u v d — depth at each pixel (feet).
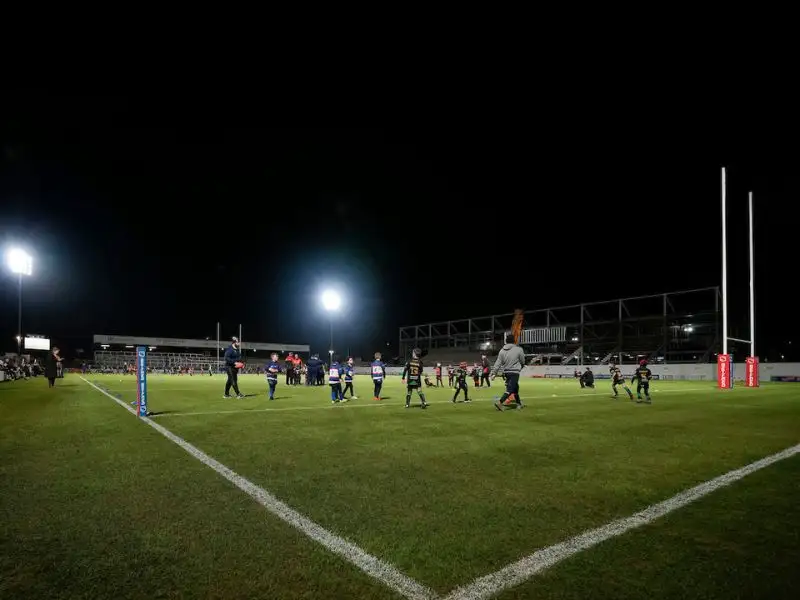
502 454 20.12
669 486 15.14
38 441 22.48
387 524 11.61
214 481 15.37
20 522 11.59
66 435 24.23
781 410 39.63
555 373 161.79
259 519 11.88
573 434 25.67
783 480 15.94
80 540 10.52
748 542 10.61
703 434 25.90
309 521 11.76
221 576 8.90
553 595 8.27
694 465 18.16
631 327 165.37
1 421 29.58
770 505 13.24
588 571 9.18
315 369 86.58
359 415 34.42
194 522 11.64
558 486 15.08
